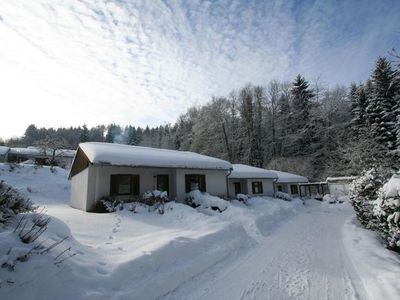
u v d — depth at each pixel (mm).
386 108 27828
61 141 35281
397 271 5031
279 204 18938
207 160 17406
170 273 4883
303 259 6668
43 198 18922
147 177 14672
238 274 5520
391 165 18172
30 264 3275
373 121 29453
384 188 6914
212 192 17672
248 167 27469
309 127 43469
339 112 42531
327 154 39594
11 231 3787
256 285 4906
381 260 5965
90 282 3824
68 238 4801
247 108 47812
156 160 14000
